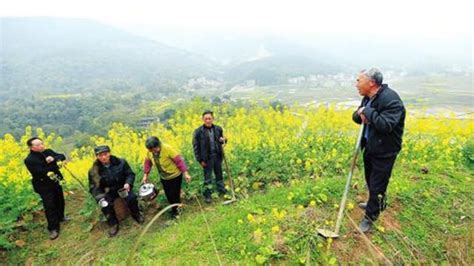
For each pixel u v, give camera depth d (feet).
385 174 14.79
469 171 22.39
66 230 21.67
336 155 24.08
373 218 15.65
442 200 18.06
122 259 17.74
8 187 23.06
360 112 14.47
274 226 16.30
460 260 15.51
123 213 21.56
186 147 26.76
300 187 19.52
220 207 20.65
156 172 24.18
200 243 16.87
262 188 23.39
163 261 16.25
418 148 25.48
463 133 28.66
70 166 27.86
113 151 29.17
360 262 14.61
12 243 20.43
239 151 26.53
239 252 15.55
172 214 21.26
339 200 17.76
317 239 15.21
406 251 15.28
